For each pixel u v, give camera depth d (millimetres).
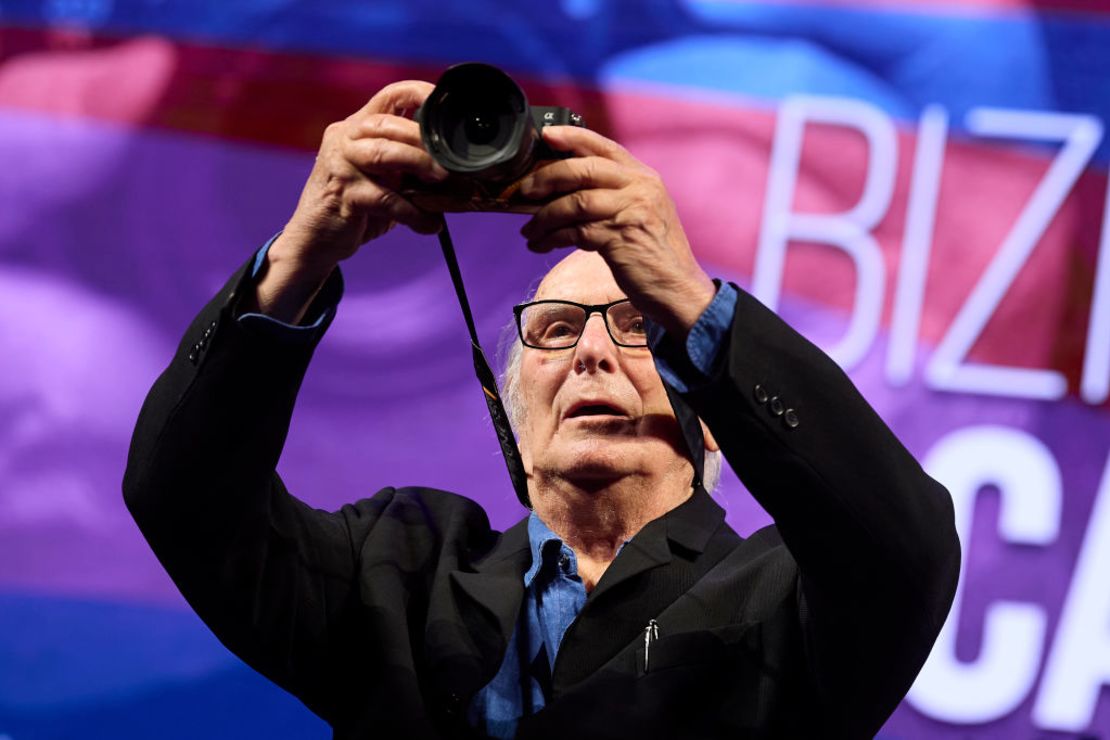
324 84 8094
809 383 3352
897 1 7973
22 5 8164
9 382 7801
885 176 7820
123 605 7602
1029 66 7898
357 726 3844
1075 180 7777
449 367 7781
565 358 4145
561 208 3184
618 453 4039
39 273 7918
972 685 7348
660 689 3725
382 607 3947
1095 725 7285
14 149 8023
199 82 8094
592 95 7984
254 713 7488
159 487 3516
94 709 7492
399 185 3189
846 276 7754
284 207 8023
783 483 3340
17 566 7633
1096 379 7609
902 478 3402
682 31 8008
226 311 3387
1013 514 7520
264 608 3785
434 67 8094
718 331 3305
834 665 3545
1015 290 7699
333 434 7715
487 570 4059
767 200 7844
